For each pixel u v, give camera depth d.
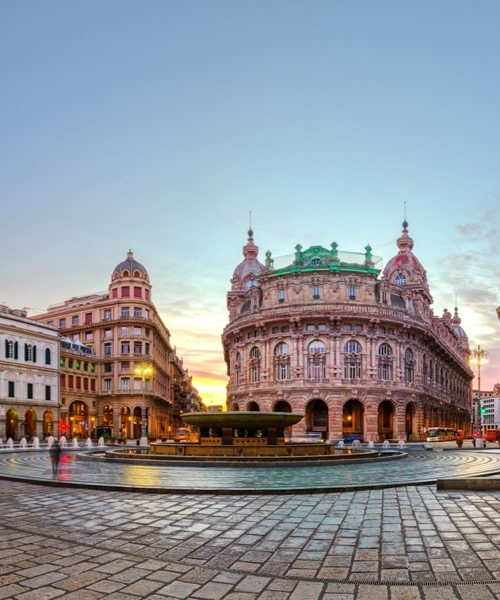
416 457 41.69
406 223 113.06
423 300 104.56
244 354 90.31
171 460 33.06
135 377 108.38
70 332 115.19
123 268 114.19
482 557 11.64
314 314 81.56
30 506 18.33
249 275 108.25
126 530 14.51
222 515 16.53
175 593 9.75
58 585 10.12
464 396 151.62
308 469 30.23
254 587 10.05
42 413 86.06
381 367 84.31
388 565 11.22
